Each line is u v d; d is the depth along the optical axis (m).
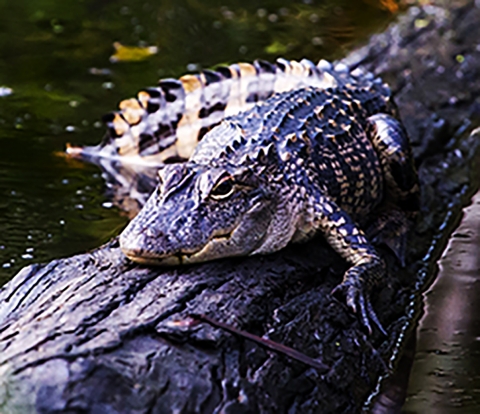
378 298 6.91
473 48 12.38
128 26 14.60
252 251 6.41
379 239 7.81
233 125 7.34
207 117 10.04
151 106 10.16
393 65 11.80
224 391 4.94
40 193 9.11
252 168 6.53
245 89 9.95
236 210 6.20
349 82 9.29
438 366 6.44
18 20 14.66
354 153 7.75
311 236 7.01
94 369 4.70
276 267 6.37
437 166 9.96
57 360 4.71
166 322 5.16
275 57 13.36
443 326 7.01
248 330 5.48
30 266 6.03
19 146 10.26
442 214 8.97
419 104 11.04
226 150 6.79
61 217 8.60
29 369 4.70
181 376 4.88
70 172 9.70
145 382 4.76
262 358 5.32
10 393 4.66
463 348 6.69
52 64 12.96
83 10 15.25
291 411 5.21
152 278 5.79
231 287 5.80
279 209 6.62
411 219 8.45
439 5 13.66
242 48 13.76
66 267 5.99
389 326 6.80
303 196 6.81
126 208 8.92
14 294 5.79
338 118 7.91
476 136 10.74
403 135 8.18
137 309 5.29
